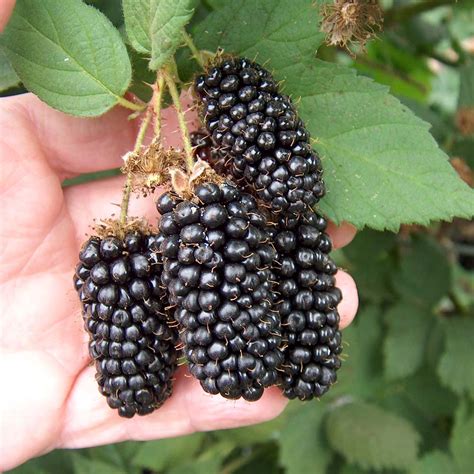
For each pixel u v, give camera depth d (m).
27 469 0.21
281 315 0.13
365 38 0.15
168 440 0.23
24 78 0.14
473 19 0.28
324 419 0.24
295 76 0.15
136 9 0.13
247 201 0.12
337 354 0.14
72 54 0.14
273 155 0.13
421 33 0.25
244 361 0.12
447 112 0.28
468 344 0.23
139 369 0.14
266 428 0.23
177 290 0.12
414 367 0.23
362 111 0.15
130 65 0.14
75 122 0.18
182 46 0.15
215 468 0.23
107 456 0.22
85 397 0.18
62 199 0.18
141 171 0.13
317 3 0.14
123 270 0.13
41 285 0.18
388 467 0.22
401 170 0.15
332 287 0.14
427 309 0.24
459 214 0.15
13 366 0.17
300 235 0.14
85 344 0.18
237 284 0.12
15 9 0.14
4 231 0.17
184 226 0.12
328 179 0.15
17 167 0.17
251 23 0.15
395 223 0.15
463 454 0.23
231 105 0.13
